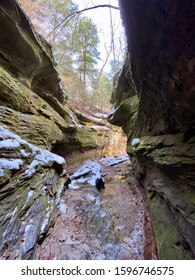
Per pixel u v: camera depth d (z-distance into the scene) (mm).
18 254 2801
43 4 12703
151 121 5910
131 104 9039
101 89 29375
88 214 5488
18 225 3264
